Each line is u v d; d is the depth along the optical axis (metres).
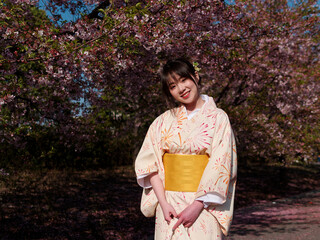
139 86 5.34
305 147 8.92
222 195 1.49
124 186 9.27
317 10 7.45
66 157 10.66
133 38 3.36
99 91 4.93
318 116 8.95
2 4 2.89
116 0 4.02
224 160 1.54
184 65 1.66
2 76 3.55
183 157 1.58
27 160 5.52
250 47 6.78
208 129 1.59
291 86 8.06
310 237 5.03
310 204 8.74
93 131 6.23
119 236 4.78
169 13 3.69
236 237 4.98
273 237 5.00
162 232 1.57
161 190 1.62
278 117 8.45
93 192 8.08
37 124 5.16
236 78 7.38
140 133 9.62
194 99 1.67
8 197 6.72
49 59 3.02
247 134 8.16
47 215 5.68
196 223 1.51
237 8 4.59
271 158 9.23
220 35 4.95
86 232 4.92
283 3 7.65
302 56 8.59
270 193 10.49
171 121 1.70
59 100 5.25
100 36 3.19
